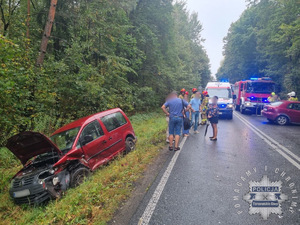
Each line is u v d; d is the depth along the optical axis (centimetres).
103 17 1049
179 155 661
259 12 2441
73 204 379
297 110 1220
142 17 1639
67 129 545
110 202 384
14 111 555
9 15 789
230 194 403
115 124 652
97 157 548
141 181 476
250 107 1753
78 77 834
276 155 635
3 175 544
